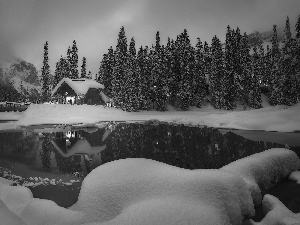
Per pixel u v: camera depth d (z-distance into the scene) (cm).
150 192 604
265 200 745
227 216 539
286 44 4878
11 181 1076
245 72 7138
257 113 3488
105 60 7388
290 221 629
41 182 1083
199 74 7288
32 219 638
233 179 597
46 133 2642
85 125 3228
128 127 3312
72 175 1207
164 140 2300
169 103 6969
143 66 6775
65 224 596
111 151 1806
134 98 6034
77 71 8094
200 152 1780
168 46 7012
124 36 7444
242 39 7494
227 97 6900
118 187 626
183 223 496
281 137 2381
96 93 6375
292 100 4766
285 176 967
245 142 2164
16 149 1822
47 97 8294
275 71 5375
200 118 3947
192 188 584
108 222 530
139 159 738
